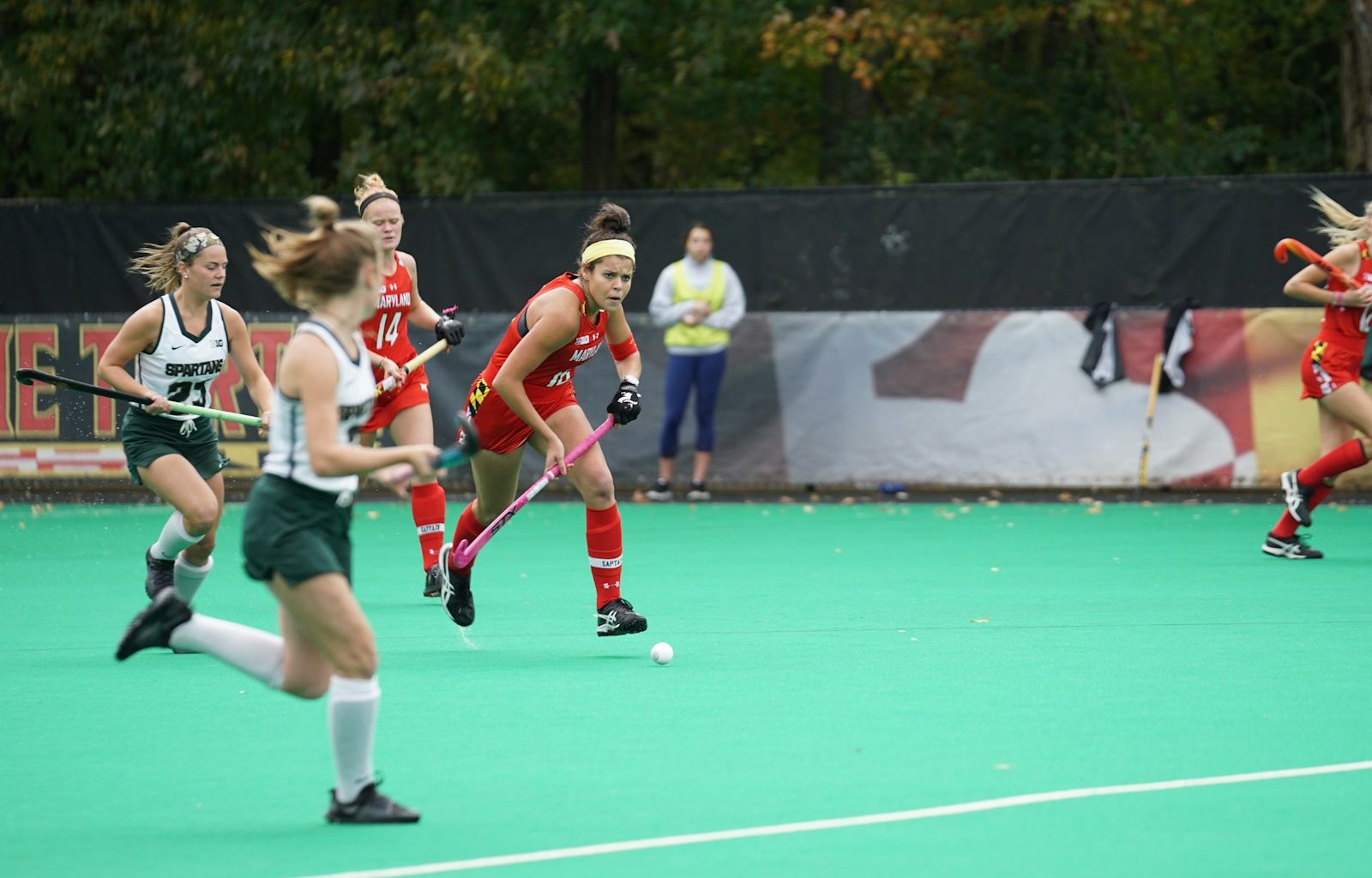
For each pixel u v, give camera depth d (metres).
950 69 50.91
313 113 44.25
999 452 34.31
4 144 45.00
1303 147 48.19
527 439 17.67
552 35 42.00
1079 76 47.53
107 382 17.62
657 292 34.50
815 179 53.97
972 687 15.34
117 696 15.15
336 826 10.80
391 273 20.48
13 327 34.91
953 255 35.44
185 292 18.02
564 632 18.81
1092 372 33.78
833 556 26.20
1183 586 22.38
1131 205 34.75
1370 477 34.06
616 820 10.84
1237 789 11.57
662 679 15.79
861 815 10.92
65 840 10.51
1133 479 33.81
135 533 30.05
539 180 50.66
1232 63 52.19
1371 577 23.17
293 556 10.55
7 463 35.16
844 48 43.97
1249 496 34.69
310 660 11.16
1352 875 9.65
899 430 34.69
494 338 35.00
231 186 44.59
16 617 20.20
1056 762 12.34
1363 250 23.91
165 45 42.94
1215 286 34.59
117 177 43.75
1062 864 9.85
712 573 24.17
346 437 10.85
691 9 43.53
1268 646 17.61
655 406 34.94
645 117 51.28
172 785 11.92
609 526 17.56
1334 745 12.91
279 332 34.94
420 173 41.62
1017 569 24.36
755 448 35.09
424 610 20.67
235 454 34.81
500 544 28.16
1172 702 14.59
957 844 10.26
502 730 13.56
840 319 34.78
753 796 11.41
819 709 14.36
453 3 42.16
